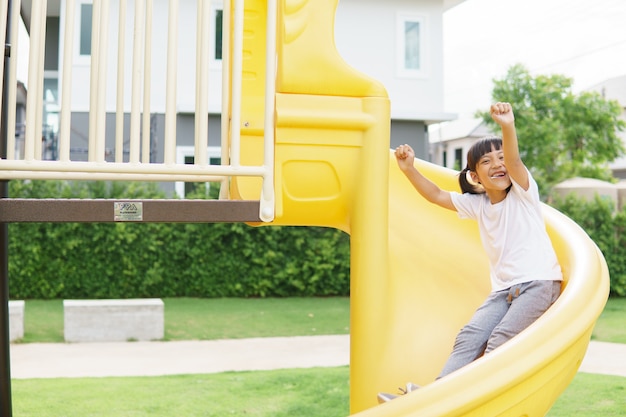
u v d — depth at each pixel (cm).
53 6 1532
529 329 271
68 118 270
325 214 329
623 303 1295
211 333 974
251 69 391
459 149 2606
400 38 1580
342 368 721
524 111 1877
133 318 932
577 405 560
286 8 318
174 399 589
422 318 340
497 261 310
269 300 1305
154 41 1423
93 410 553
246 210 281
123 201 273
